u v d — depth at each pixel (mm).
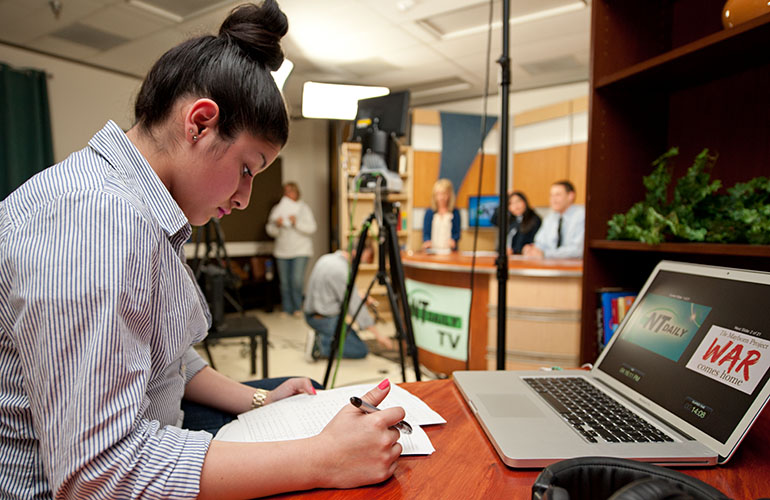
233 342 3881
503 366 1166
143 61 3979
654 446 566
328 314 3250
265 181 5527
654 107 1216
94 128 4145
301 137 5840
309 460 485
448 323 2836
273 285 5539
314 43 3727
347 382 2877
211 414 852
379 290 4816
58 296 421
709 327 667
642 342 779
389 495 489
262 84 555
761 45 858
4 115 3553
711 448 559
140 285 479
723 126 1096
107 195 470
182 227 572
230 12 580
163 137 550
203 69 532
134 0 2932
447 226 4484
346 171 4090
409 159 4996
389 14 3201
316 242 6051
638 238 1001
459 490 499
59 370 420
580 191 4445
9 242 447
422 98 5520
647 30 1191
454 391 813
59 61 3900
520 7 3117
